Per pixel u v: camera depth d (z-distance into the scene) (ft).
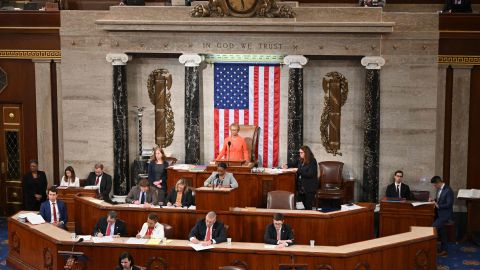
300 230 47.47
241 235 47.65
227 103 60.90
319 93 60.23
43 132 61.87
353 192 59.57
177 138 62.03
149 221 45.14
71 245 43.60
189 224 48.21
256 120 60.80
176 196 51.01
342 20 57.36
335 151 60.49
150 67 61.52
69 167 56.65
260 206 55.93
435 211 52.95
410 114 58.03
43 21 60.29
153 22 58.03
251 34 58.23
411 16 57.00
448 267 49.29
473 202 54.80
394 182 56.85
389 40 57.41
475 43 57.06
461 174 58.44
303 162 55.47
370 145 58.23
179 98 61.57
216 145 61.46
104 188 58.23
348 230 48.24
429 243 44.39
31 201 58.85
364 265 41.75
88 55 60.29
